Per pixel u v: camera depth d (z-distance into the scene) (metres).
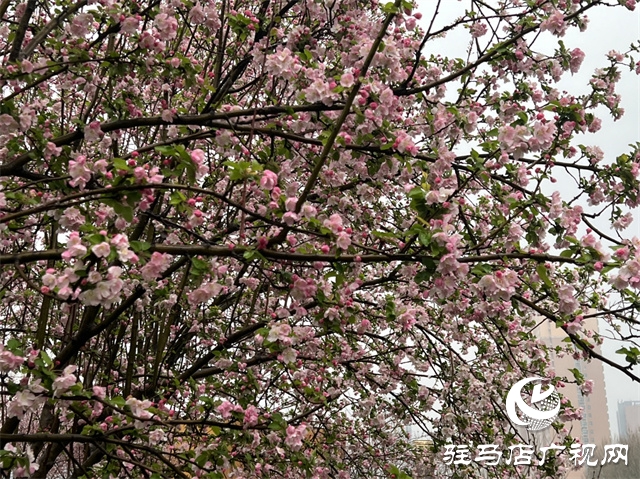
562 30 3.75
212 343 5.45
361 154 3.46
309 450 4.77
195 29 4.46
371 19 4.52
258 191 3.83
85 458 4.70
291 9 5.25
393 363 5.45
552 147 3.56
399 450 6.45
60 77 4.12
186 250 2.80
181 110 3.62
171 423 3.21
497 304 3.87
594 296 4.03
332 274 3.08
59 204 2.49
